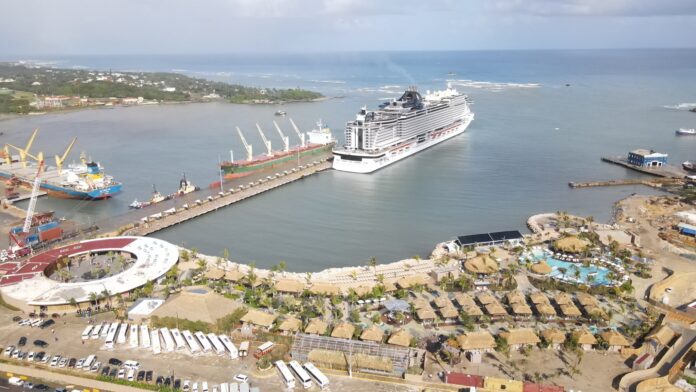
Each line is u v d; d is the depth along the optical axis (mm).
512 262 172375
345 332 124875
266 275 168125
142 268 161875
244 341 124875
